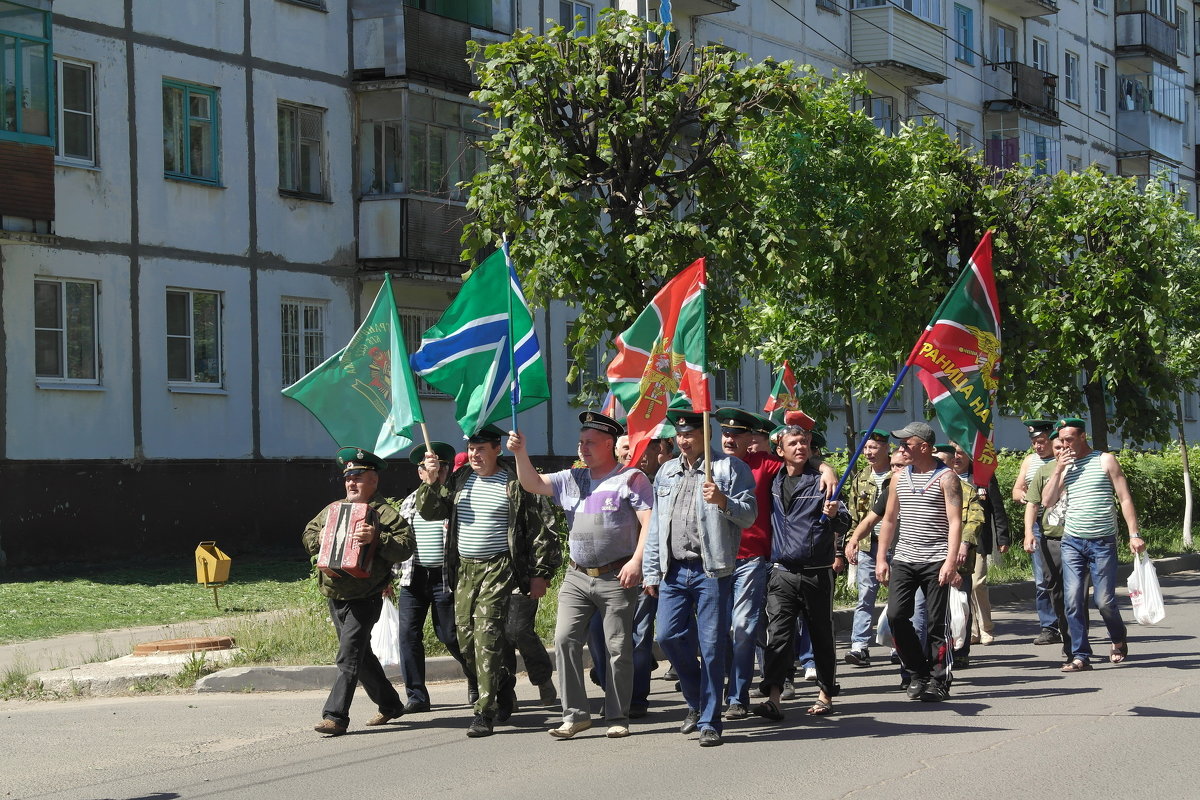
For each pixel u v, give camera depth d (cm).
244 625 1295
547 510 877
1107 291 2080
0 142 1920
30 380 2008
